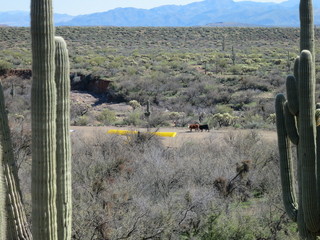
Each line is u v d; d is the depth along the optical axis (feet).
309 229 40.04
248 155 85.10
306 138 38.86
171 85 229.45
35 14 24.13
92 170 71.15
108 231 46.39
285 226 54.44
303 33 40.52
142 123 155.43
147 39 464.24
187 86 235.61
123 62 302.25
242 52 379.96
